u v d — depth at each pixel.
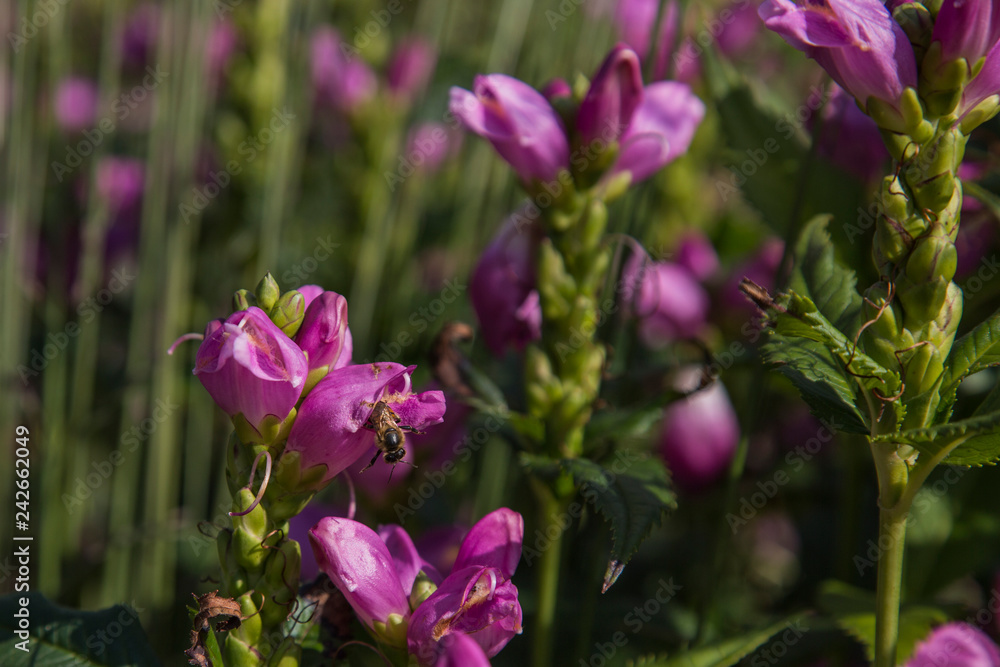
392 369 0.56
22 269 0.75
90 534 0.81
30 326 0.85
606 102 0.62
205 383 0.56
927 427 0.56
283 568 0.56
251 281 0.86
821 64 0.56
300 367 0.55
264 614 0.57
